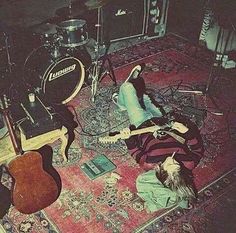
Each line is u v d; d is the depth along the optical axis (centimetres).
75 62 599
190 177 503
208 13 731
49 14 729
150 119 521
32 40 658
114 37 771
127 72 700
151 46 785
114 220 451
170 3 887
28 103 473
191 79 693
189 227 445
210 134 577
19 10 737
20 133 450
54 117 469
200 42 777
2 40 623
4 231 432
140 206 466
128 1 734
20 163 406
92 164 518
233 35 702
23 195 425
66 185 488
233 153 546
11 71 611
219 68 724
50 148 540
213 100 642
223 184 500
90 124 584
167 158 465
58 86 602
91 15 732
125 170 512
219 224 450
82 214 456
